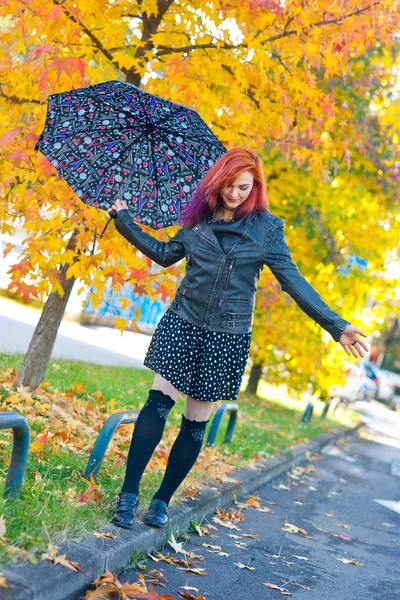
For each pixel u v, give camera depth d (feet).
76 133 13.51
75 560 9.75
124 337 63.82
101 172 13.33
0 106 19.49
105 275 18.20
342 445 42.63
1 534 9.25
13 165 16.81
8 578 8.50
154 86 18.06
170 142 13.69
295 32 18.58
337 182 37.88
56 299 20.63
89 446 16.35
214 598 11.49
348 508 23.30
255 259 11.87
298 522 19.26
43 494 11.72
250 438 28.58
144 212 13.21
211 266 11.82
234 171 11.75
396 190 37.27
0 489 11.05
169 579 11.70
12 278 17.04
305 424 41.60
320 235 36.68
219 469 20.18
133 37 19.43
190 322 12.01
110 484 14.20
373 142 36.37
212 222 12.06
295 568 14.65
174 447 12.74
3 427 10.21
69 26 16.40
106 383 29.58
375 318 49.57
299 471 28.25
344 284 42.06
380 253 41.37
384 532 20.65
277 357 45.98
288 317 42.55
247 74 19.17
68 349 40.55
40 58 15.81
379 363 155.43
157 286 18.84
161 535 12.91
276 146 21.42
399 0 18.11
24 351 31.35
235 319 11.98
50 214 18.06
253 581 12.98
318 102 20.15
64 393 22.12
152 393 12.27
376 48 34.32
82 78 15.62
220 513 17.12
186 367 12.01
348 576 15.08
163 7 20.21
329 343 45.21
